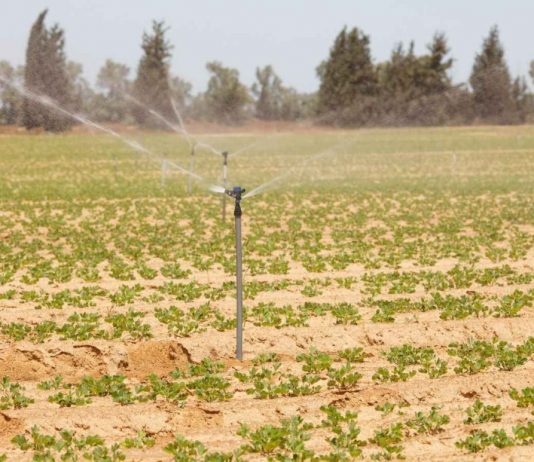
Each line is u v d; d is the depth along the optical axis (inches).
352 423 517.0
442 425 536.4
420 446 503.5
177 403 573.6
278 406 569.0
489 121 6668.3
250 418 552.4
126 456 493.7
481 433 510.9
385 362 669.3
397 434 510.6
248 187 2134.6
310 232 1330.0
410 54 6668.3
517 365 649.6
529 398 569.6
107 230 1368.1
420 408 565.0
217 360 674.8
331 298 874.1
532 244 1225.4
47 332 735.7
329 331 743.1
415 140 4709.6
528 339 711.7
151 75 6481.3
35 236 1311.5
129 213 1587.1
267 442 496.4
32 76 5944.9
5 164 3070.9
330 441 504.1
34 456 477.4
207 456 474.9
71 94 6264.8
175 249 1165.1
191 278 976.3
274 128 7209.6
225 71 7637.8
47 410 561.3
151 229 1374.3
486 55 6643.7
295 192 1972.2
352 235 1294.3
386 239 1254.3
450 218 1514.5
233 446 503.5
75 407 568.4
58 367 671.8
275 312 800.3
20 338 718.5
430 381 613.6
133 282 955.3
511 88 6663.4
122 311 815.7
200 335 730.8
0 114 6003.9
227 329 750.5
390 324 767.1
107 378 609.6
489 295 879.7
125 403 575.2
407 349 687.1
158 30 6451.8
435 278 959.0
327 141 5004.9
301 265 1060.5
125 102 6638.8
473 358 661.3
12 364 668.1
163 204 1738.4
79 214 1572.3
